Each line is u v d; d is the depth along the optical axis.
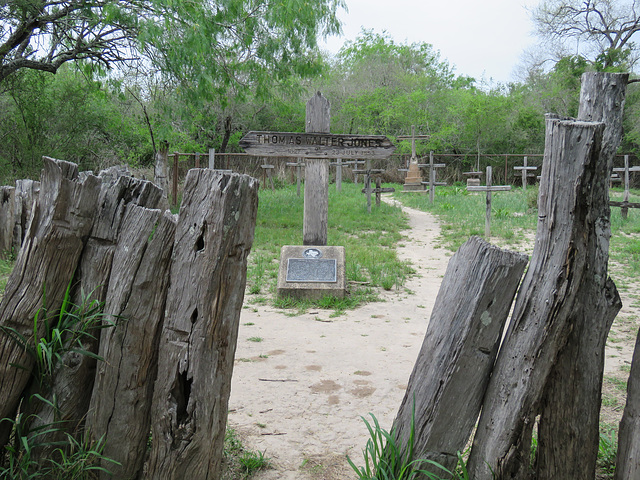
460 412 2.49
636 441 2.39
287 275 7.53
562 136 2.37
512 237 12.68
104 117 19.33
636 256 10.45
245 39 14.71
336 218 15.47
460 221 15.60
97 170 20.09
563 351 2.50
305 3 14.45
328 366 4.99
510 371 2.43
